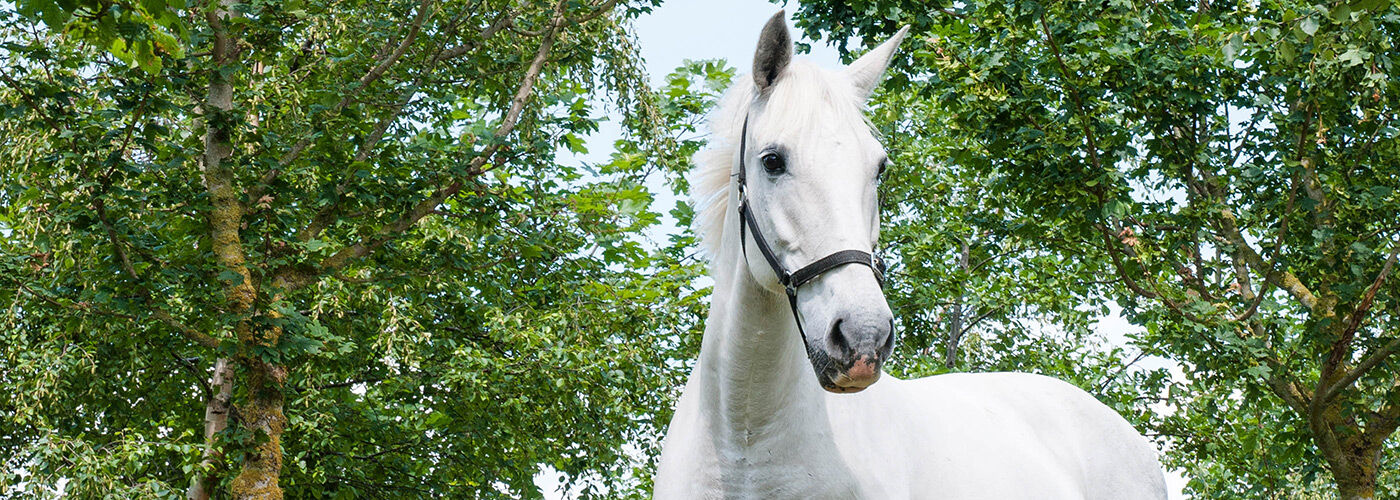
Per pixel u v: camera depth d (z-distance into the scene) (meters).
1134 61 8.72
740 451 3.18
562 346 10.39
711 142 3.44
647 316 11.37
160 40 4.82
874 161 2.97
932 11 8.70
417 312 10.68
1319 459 10.02
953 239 14.25
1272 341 9.70
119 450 8.24
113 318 8.45
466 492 11.65
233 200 8.44
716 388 3.21
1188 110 8.84
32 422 9.29
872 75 3.36
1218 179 9.59
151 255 8.07
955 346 15.41
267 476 8.45
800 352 3.16
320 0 8.62
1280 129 8.95
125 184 8.11
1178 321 9.57
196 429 10.90
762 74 3.07
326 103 8.88
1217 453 12.33
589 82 10.26
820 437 3.18
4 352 8.90
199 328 8.95
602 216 10.97
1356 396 9.01
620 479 12.55
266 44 8.64
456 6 9.41
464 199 9.59
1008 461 3.90
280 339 8.12
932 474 3.56
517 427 10.84
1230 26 8.58
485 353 10.45
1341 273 8.52
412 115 10.09
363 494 11.41
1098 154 9.13
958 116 9.20
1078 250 10.77
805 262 2.82
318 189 8.75
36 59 7.38
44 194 7.52
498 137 9.46
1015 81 8.70
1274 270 9.49
